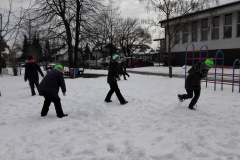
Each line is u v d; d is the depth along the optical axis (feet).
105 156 9.83
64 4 58.03
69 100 23.47
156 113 16.90
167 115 16.29
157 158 9.64
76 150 10.50
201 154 9.73
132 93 26.63
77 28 61.67
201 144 10.79
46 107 17.10
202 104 19.49
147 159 9.52
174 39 78.54
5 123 15.47
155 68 76.95
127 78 46.96
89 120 15.55
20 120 16.22
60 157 9.91
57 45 61.82
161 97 23.21
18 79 52.90
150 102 20.92
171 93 25.48
